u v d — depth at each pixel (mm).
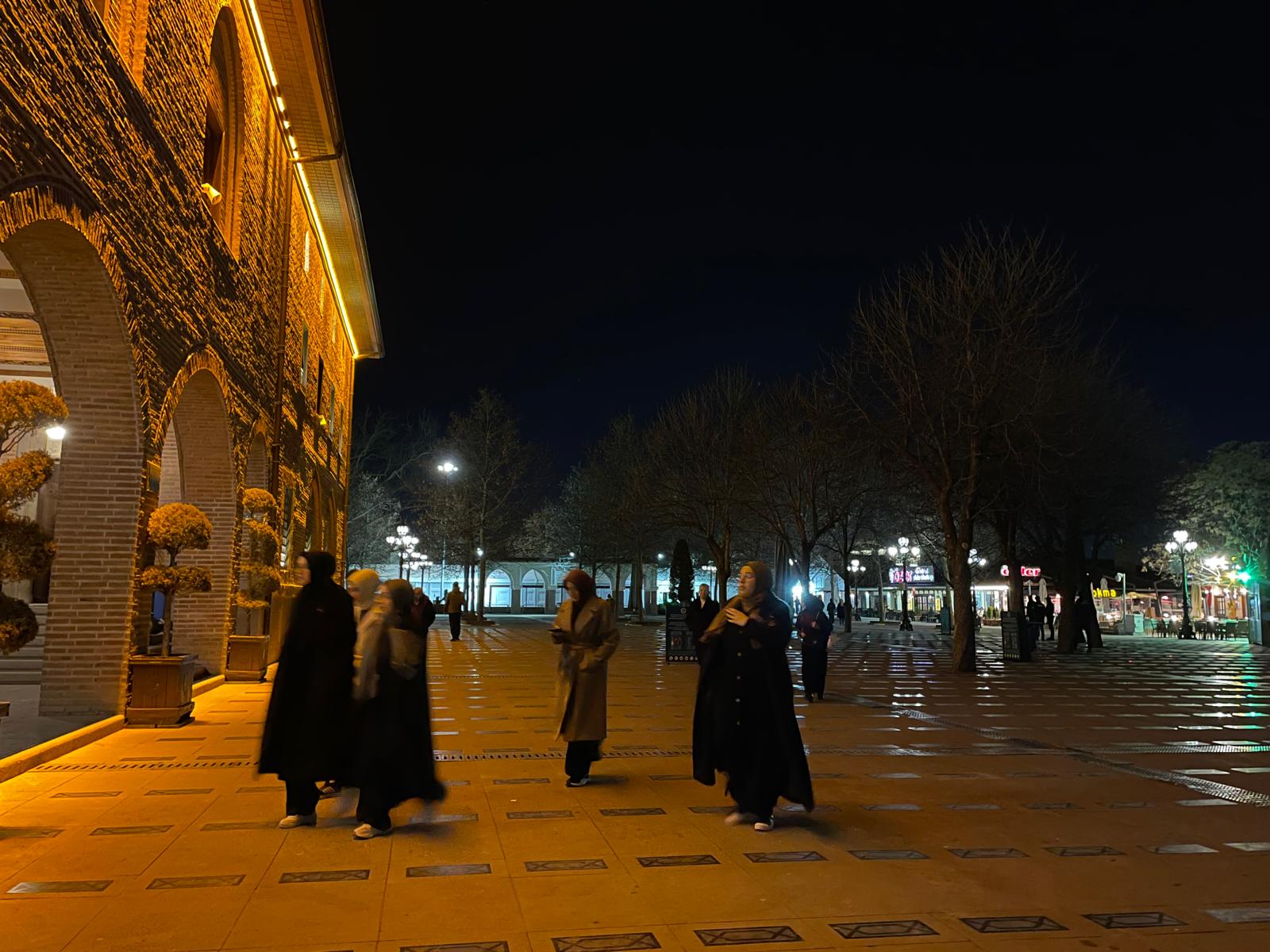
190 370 12109
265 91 17453
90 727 9508
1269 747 9984
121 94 9211
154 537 10531
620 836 6016
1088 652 28422
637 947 4145
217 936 4211
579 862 5438
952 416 21406
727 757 6371
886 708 13266
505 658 22719
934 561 40594
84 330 9570
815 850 5742
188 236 11945
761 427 31906
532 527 63375
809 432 30469
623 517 41375
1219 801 7238
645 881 5090
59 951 4020
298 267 22281
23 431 6836
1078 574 29938
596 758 7688
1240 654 27812
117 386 9984
